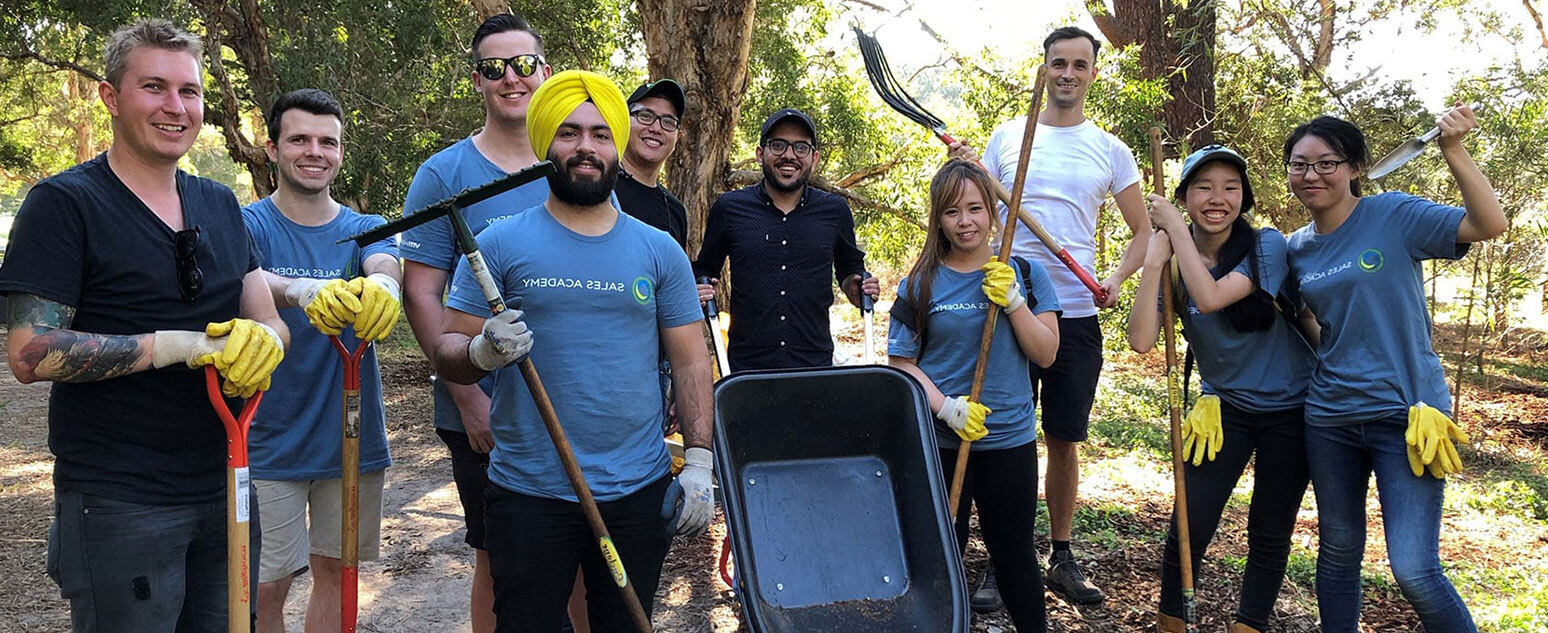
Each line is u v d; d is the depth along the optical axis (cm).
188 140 241
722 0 682
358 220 346
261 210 335
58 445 238
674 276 271
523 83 320
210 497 252
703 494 260
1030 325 342
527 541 255
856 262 455
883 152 1205
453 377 255
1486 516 702
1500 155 976
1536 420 1080
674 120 401
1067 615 428
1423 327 332
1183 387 409
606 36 1248
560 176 249
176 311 242
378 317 252
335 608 342
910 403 298
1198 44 1150
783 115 423
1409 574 320
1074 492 447
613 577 253
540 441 256
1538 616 475
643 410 264
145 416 239
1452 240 317
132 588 238
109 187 234
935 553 282
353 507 261
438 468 730
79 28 1411
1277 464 360
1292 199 1147
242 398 256
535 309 254
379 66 1130
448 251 316
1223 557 512
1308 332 359
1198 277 349
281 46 1171
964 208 348
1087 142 443
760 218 434
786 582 283
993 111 1073
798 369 297
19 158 2412
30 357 218
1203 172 356
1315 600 459
